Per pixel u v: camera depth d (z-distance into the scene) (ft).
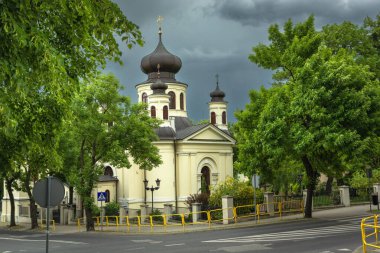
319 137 94.27
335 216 107.76
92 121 110.32
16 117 28.81
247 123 114.11
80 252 70.90
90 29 32.40
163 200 174.29
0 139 32.60
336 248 60.49
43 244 87.76
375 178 140.05
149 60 202.08
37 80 27.76
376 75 147.43
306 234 77.41
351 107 95.20
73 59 33.01
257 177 106.83
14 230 144.97
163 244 76.23
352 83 99.30
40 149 33.83
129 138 115.96
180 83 200.64
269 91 113.19
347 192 135.23
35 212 148.36
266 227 94.89
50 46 26.25
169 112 195.62
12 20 24.61
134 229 118.73
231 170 187.11
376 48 164.76
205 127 180.65
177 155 179.42
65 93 30.48
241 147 108.99
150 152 119.44
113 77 114.73
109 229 123.03
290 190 151.64
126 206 173.99
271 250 61.21
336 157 103.71
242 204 120.57
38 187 42.27
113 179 183.83
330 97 95.20
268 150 98.58
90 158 126.82
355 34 159.12
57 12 29.66
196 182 178.29
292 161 115.24
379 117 98.78
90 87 111.75
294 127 97.30
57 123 32.91
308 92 96.07
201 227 107.55
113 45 33.53
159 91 183.11
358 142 90.84
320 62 99.45
